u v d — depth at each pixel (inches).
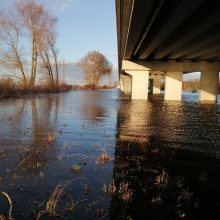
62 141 453.4
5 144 418.9
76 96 1911.9
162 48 1146.7
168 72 1509.6
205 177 302.4
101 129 577.0
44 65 2320.4
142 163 346.3
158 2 647.8
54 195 231.9
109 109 999.0
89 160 348.8
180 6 585.0
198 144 464.8
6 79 1526.8
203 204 239.6
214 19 652.1
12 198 234.4
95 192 252.7
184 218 215.2
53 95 1898.4
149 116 813.2
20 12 1975.9
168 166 339.3
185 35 827.4
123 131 561.0
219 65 1492.4
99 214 214.8
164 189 266.5
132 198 244.8
